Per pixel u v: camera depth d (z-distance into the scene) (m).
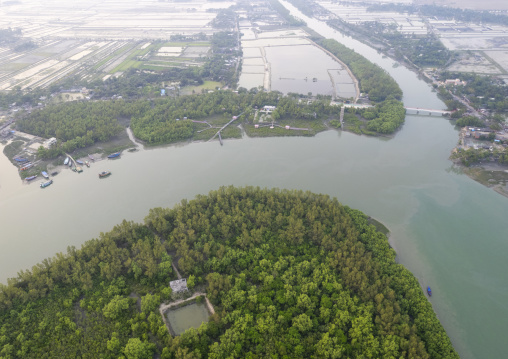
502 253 168.88
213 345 123.31
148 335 130.75
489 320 139.75
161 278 152.62
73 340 129.00
